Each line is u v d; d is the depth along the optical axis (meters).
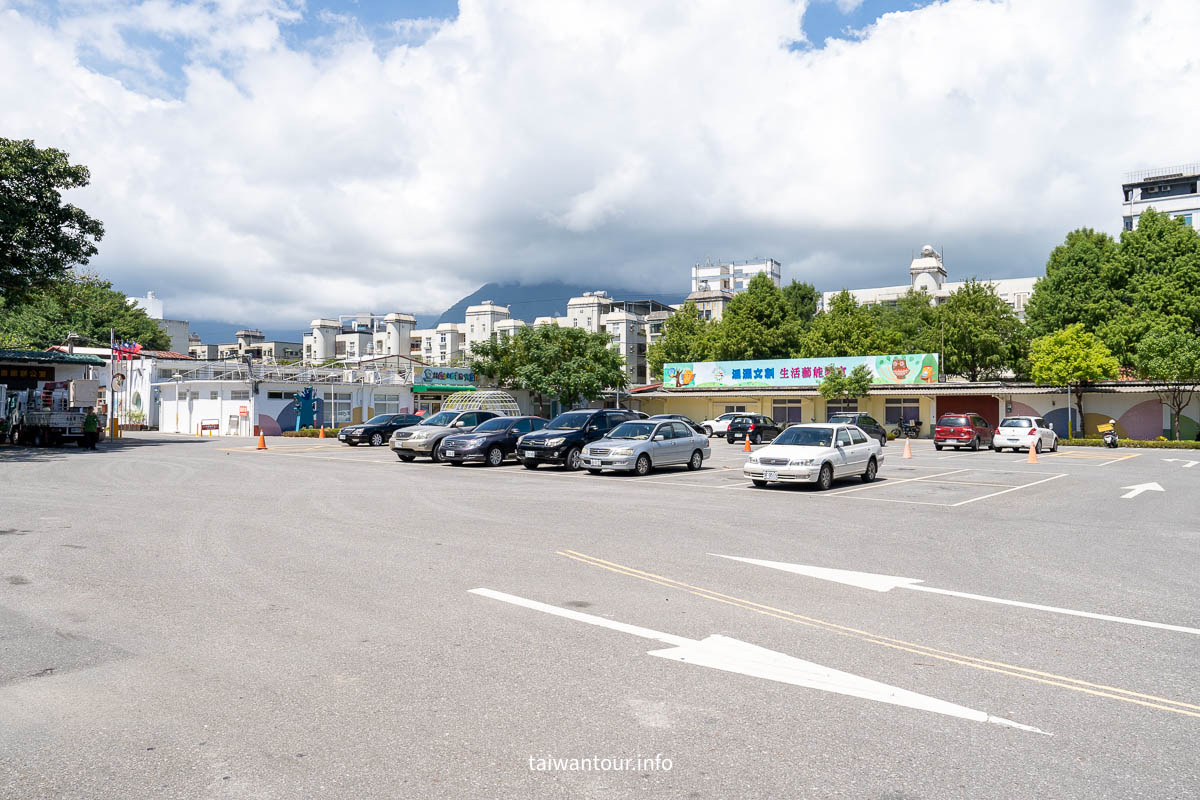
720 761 3.76
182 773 3.63
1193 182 74.75
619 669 5.01
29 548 8.95
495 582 7.36
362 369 49.31
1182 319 41.53
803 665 5.12
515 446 22.83
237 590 7.00
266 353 121.69
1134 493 16.36
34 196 28.33
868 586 7.40
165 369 51.81
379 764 3.72
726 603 6.67
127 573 7.67
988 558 8.95
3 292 29.92
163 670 4.98
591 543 9.48
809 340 54.09
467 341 108.88
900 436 46.81
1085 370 39.62
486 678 4.84
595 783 3.54
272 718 4.25
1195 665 5.20
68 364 38.56
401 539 9.63
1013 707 4.45
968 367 51.31
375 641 5.56
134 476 18.08
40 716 4.29
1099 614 6.47
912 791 3.47
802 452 16.72
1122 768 3.71
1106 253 46.88
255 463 22.56
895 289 90.06
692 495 15.23
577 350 49.69
